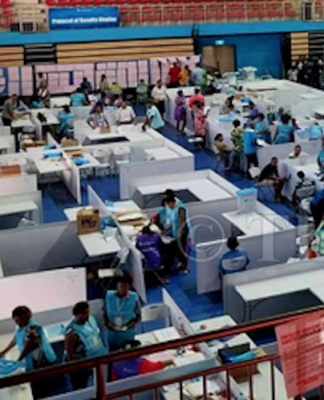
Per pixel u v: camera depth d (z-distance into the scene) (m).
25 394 5.77
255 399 5.66
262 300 8.00
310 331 3.09
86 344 6.18
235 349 6.11
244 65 24.08
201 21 22.95
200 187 11.34
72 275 7.59
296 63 23.12
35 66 20.91
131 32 21.98
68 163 12.98
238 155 14.22
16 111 17.12
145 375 5.66
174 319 7.13
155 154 13.52
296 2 23.69
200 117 16.08
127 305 6.80
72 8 21.28
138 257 8.61
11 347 6.49
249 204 10.01
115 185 13.73
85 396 5.46
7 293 7.41
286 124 14.50
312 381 3.12
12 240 9.49
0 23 20.94
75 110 17.47
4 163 12.99
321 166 11.95
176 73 21.86
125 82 21.91
